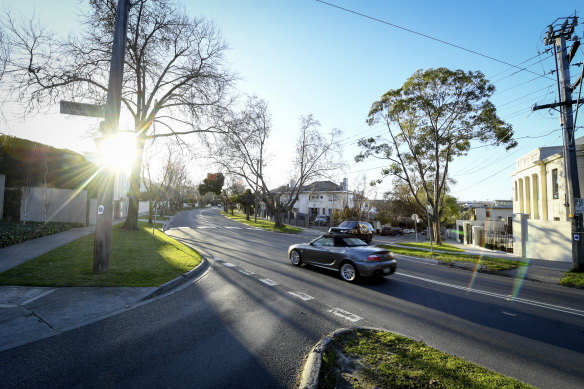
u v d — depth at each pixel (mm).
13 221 16125
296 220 44406
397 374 3268
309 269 9828
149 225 27344
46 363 3385
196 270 8656
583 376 3625
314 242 9820
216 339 4223
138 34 17594
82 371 3250
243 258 11641
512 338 4754
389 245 20516
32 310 4910
